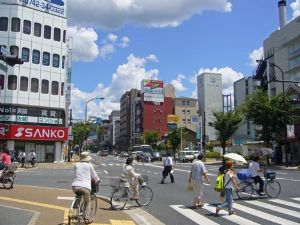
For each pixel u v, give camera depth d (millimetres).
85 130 77625
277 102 45281
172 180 23703
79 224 9531
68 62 60156
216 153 78625
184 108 133125
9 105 49312
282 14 67500
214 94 131875
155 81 133250
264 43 68750
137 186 14016
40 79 51844
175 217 12016
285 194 17531
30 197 15523
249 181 16281
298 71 57406
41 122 51406
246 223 11039
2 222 10000
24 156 42469
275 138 47000
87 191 9625
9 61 15000
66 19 54938
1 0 50625
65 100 54688
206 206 14188
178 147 99250
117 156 113188
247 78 103062
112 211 12859
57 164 47312
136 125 140750
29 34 51438
